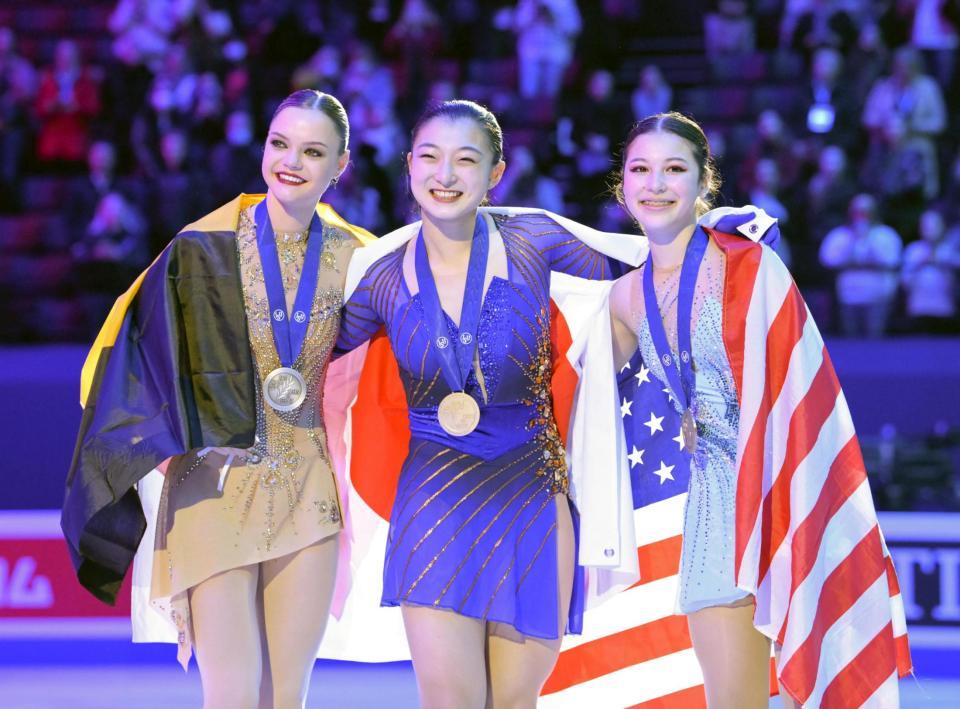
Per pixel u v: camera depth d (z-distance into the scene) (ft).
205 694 23.17
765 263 22.45
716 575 22.45
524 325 23.20
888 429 50.37
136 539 24.00
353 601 25.71
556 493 23.40
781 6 70.74
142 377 23.70
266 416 23.73
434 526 22.61
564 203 62.23
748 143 65.57
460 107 22.91
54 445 50.85
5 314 62.13
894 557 38.99
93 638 40.37
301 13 69.97
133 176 64.95
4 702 34.22
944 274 59.62
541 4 66.23
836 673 22.49
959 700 34.60
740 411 22.35
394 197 61.31
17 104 67.51
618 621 26.25
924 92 63.10
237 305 23.63
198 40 65.67
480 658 22.75
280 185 23.54
